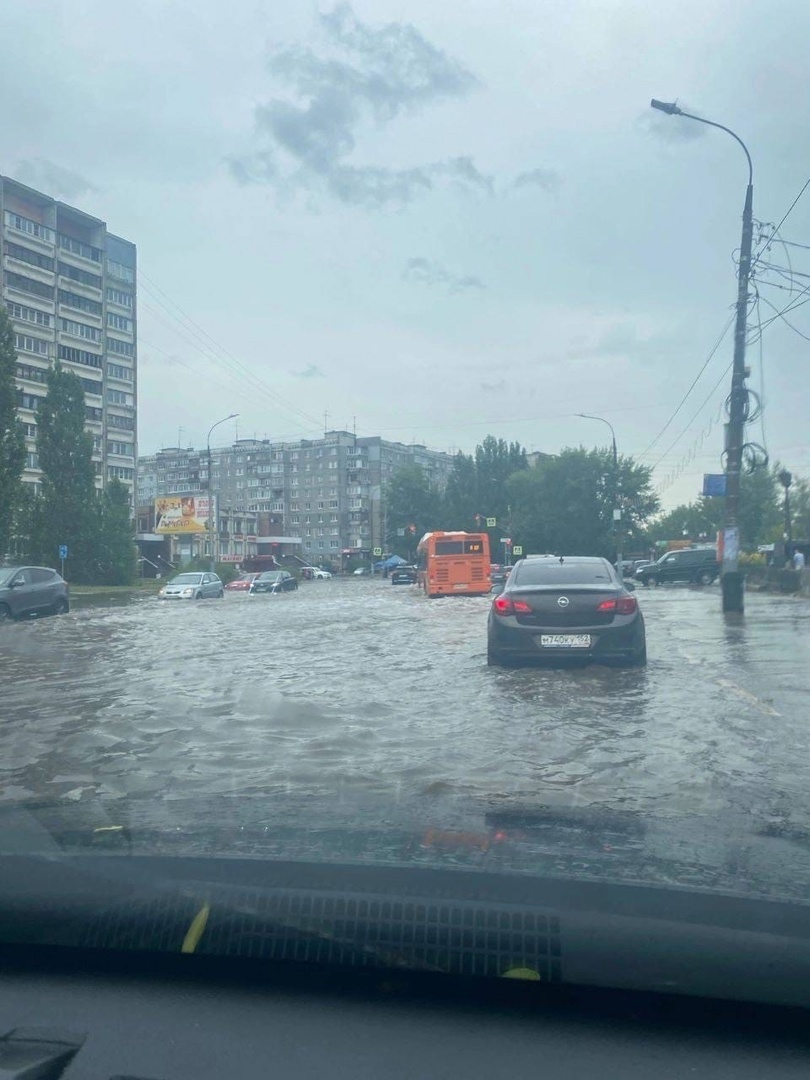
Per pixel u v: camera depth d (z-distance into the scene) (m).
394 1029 2.78
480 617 24.36
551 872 3.58
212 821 4.93
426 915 3.04
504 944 2.92
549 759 7.19
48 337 79.06
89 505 56.06
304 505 150.25
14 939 3.15
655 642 15.43
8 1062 2.60
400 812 5.30
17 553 54.25
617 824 4.96
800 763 7.02
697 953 2.82
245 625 22.19
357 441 147.88
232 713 9.55
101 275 85.19
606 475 75.81
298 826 4.74
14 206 76.00
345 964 2.99
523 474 80.81
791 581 32.28
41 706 10.35
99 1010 2.90
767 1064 2.62
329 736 8.23
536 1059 2.64
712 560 49.88
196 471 162.00
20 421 45.34
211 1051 2.69
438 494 113.62
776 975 2.77
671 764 7.00
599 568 12.52
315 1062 2.63
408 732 8.34
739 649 14.25
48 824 4.92
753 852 4.34
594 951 2.86
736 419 22.44
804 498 80.50
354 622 22.84
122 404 87.94
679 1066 2.61
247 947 3.06
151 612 29.02
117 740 8.33
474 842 4.24
